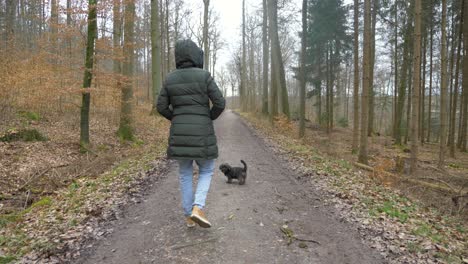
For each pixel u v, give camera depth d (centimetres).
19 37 1709
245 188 621
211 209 495
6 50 1323
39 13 1931
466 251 388
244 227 426
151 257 350
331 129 2631
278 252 358
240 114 3972
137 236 406
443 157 1202
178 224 440
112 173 755
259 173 765
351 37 2417
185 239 391
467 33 1577
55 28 989
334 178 726
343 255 356
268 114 2627
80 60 1029
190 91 372
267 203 532
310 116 4572
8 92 1141
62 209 523
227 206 509
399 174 973
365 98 1088
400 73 2127
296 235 406
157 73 1666
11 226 462
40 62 1102
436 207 662
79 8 930
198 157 371
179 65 385
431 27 1823
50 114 1415
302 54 1686
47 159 909
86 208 510
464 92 1727
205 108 382
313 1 2361
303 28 1684
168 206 522
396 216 490
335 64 2625
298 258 346
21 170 796
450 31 1928
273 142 1362
